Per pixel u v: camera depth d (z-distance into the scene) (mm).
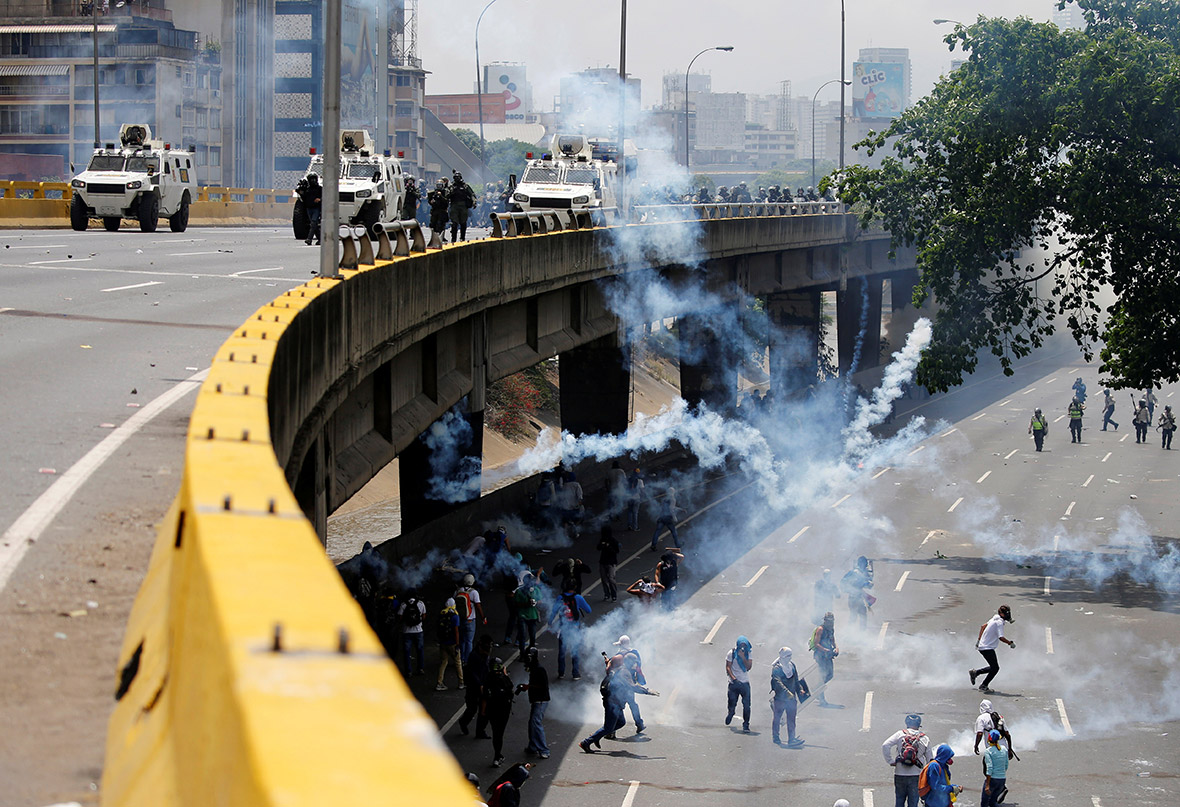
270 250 80562
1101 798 44188
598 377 98250
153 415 26500
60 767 9906
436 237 54938
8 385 29750
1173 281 81312
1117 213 79125
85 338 38188
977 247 85625
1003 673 59688
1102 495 109500
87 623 13234
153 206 97625
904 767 41875
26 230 95312
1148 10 85812
